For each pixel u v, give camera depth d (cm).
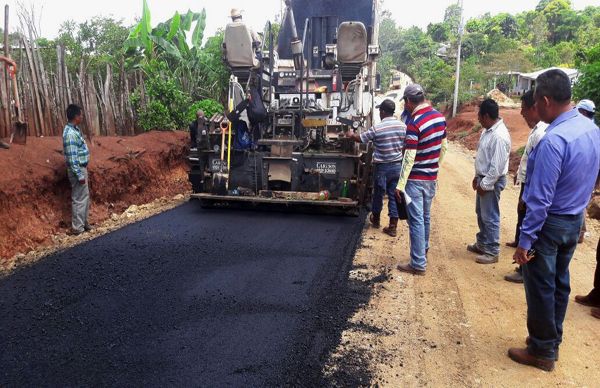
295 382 276
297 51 683
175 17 1183
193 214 685
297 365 294
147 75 1109
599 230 645
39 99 711
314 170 675
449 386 280
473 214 731
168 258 484
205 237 561
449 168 1280
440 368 298
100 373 282
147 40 1166
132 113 961
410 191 454
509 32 5872
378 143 588
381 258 504
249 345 315
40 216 574
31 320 349
